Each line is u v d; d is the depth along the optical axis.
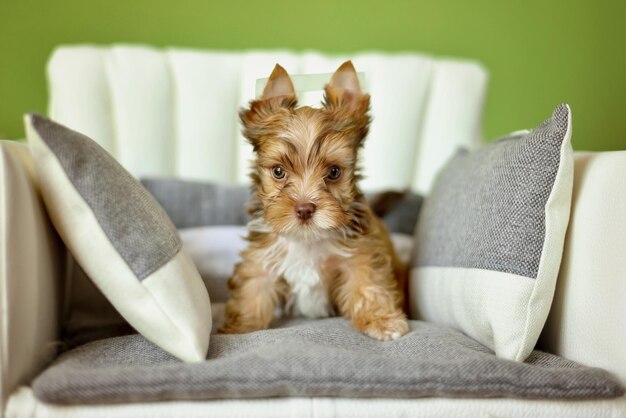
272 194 0.78
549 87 1.43
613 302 0.63
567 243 0.70
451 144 1.25
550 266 0.66
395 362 0.59
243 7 1.37
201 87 1.20
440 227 0.87
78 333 0.80
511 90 1.43
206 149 1.21
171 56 1.21
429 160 1.26
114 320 0.84
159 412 0.56
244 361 0.58
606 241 0.65
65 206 0.63
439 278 0.82
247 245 0.90
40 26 1.31
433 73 1.26
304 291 0.85
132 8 1.33
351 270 0.83
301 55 1.26
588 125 1.43
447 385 0.58
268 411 0.56
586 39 1.41
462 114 1.25
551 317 0.72
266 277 0.84
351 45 1.40
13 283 0.57
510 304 0.66
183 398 0.56
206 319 0.67
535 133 0.70
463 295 0.74
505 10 1.41
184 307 0.64
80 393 0.54
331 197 0.76
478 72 1.28
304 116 0.77
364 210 0.84
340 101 0.78
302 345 0.63
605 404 0.59
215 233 1.00
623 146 1.42
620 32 1.40
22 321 0.59
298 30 1.38
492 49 1.42
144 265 0.63
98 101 1.15
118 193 0.65
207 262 0.95
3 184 0.57
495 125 1.45
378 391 0.57
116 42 1.34
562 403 0.59
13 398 0.56
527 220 0.67
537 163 0.67
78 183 0.63
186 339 0.63
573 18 1.41
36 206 0.63
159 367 0.57
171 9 1.35
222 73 1.21
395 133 1.23
